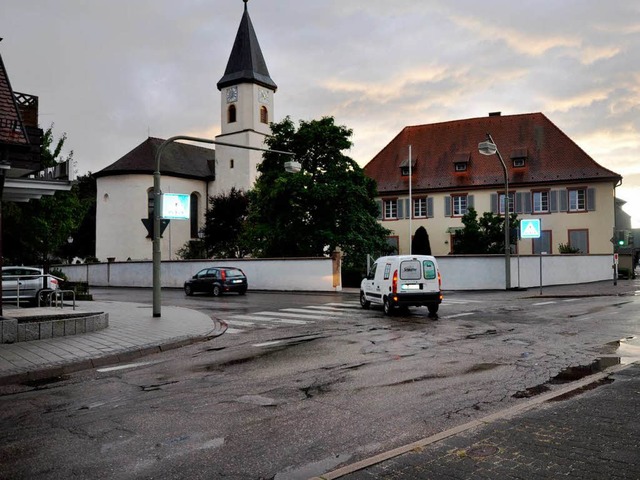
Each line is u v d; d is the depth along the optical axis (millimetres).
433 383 8180
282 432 6004
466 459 4734
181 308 20312
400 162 53250
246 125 59219
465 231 38312
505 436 5297
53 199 30797
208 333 13953
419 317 17172
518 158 48625
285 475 4809
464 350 11008
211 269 30188
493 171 49562
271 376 8930
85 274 48188
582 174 46375
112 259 46875
